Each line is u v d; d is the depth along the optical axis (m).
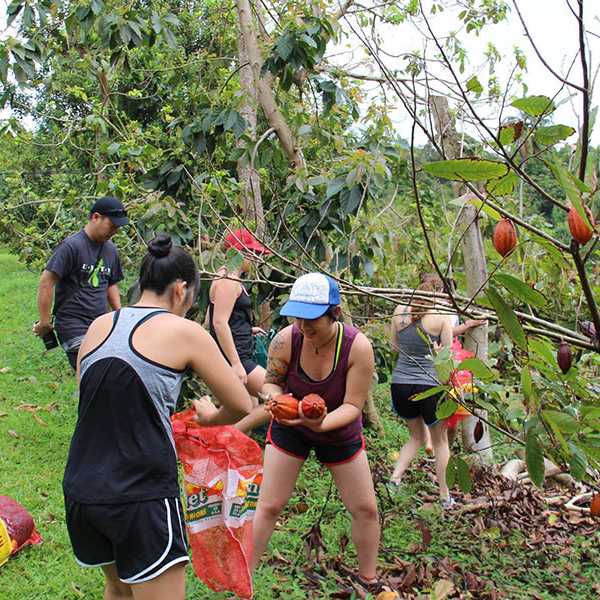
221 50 7.95
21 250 9.98
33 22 5.70
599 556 4.62
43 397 6.81
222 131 5.98
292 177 5.48
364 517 3.71
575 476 2.53
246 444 3.14
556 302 4.27
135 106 8.77
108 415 2.52
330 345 3.52
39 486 4.80
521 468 6.27
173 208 5.48
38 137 11.40
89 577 3.73
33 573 3.69
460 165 2.09
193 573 3.86
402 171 6.31
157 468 2.50
